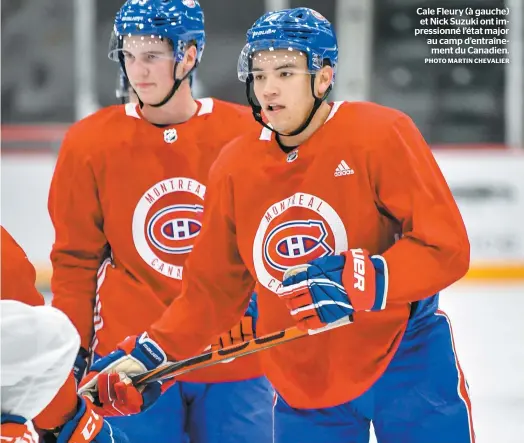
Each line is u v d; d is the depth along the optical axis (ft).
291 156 24.38
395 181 23.66
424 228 23.38
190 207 29.17
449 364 24.53
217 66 84.07
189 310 26.27
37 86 83.30
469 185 75.15
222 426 29.01
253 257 25.09
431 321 24.71
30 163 73.92
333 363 24.72
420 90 83.66
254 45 23.77
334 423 25.13
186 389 29.04
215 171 25.55
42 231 73.77
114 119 29.45
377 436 25.13
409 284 23.34
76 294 29.81
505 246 75.46
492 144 83.30
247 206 24.86
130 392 25.79
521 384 50.03
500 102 82.84
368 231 24.23
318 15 24.35
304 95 23.85
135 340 26.68
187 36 28.09
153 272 29.35
